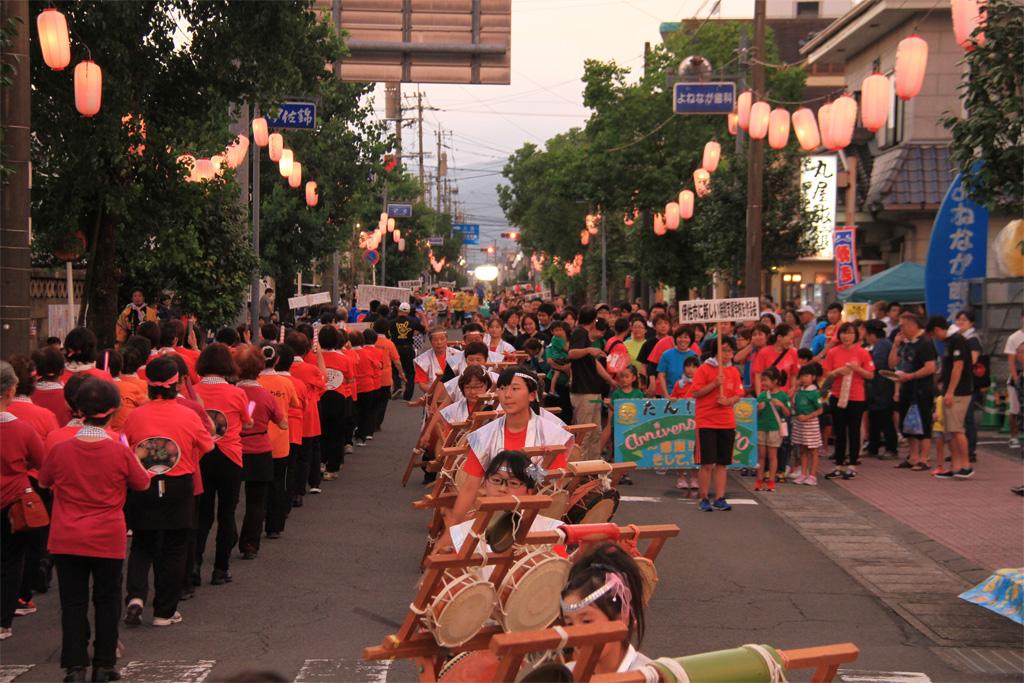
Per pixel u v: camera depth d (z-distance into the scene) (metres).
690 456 14.54
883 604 8.93
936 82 31.09
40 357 8.95
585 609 3.35
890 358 17.42
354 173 35.03
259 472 10.03
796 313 21.70
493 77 22.31
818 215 29.22
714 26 37.44
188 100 16.28
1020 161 10.52
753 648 3.24
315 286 49.34
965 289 20.73
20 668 7.07
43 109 14.71
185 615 8.34
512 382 6.67
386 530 11.57
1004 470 16.08
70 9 14.23
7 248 10.55
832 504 13.52
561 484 6.58
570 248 65.81
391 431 20.58
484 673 4.42
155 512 7.79
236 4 15.31
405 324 25.62
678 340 15.06
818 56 36.75
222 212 22.06
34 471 8.16
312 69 16.53
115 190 15.32
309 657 7.30
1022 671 7.23
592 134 38.56
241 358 9.99
